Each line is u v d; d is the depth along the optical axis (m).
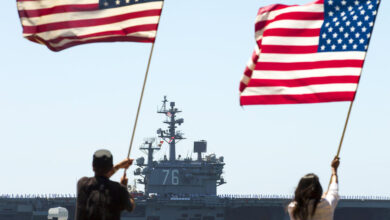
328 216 11.51
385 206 162.12
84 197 11.59
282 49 15.56
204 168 154.62
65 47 15.40
